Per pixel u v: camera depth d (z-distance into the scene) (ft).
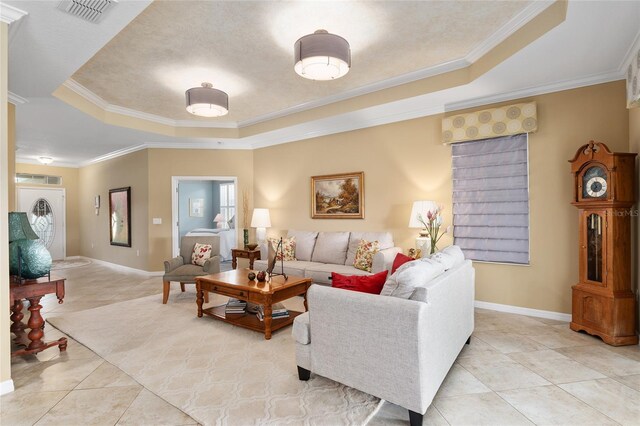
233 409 6.28
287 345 9.37
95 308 13.16
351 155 16.26
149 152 20.11
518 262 12.03
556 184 11.35
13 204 12.03
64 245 27.09
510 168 12.12
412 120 14.33
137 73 11.98
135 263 21.38
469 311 8.98
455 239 13.28
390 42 10.12
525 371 7.72
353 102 14.20
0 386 6.86
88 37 7.98
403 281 6.16
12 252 8.41
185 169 20.51
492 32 9.59
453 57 11.19
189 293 15.69
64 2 6.70
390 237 14.34
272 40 9.82
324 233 16.16
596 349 8.88
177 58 10.85
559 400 6.56
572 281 11.12
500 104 12.30
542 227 11.60
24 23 7.38
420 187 14.15
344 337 6.46
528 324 10.87
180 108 16.10
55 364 8.27
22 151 22.41
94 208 25.82
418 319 5.57
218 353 8.84
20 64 9.34
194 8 8.23
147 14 8.45
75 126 16.01
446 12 8.61
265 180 20.13
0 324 6.89
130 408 6.39
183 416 6.13
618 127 10.36
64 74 10.01
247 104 15.74
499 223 12.37
